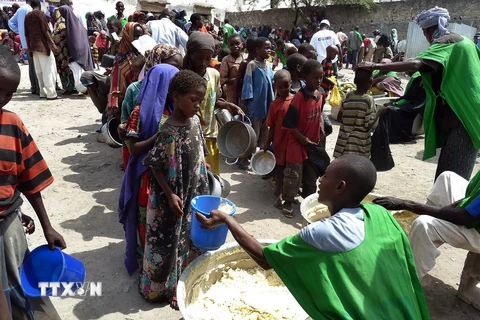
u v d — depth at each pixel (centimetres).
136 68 445
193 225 248
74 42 848
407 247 189
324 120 489
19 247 209
